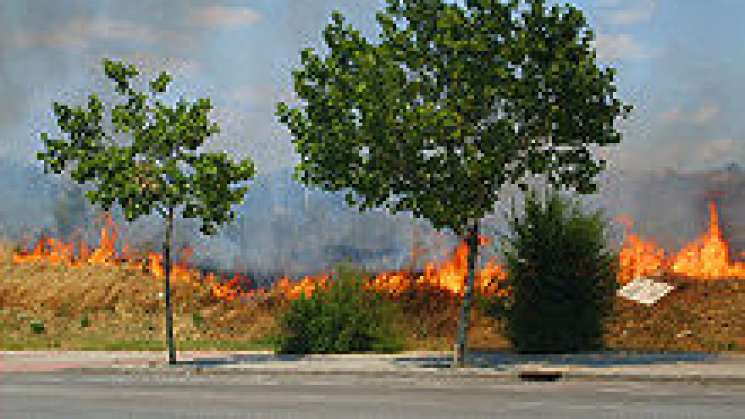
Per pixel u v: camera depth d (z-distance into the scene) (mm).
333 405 14547
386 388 16953
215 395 16281
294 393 16359
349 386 17406
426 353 22625
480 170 18688
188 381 18984
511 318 22125
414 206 19422
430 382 17828
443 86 19625
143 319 30312
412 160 19203
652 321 23438
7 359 23500
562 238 21891
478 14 19422
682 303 24188
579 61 19031
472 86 19188
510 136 19281
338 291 24188
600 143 19484
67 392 17141
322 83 19906
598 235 22062
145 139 21266
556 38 19219
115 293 32562
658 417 12664
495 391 16078
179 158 21578
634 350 21484
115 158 21000
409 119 18578
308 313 23891
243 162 21531
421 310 27016
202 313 30812
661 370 17516
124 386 18125
